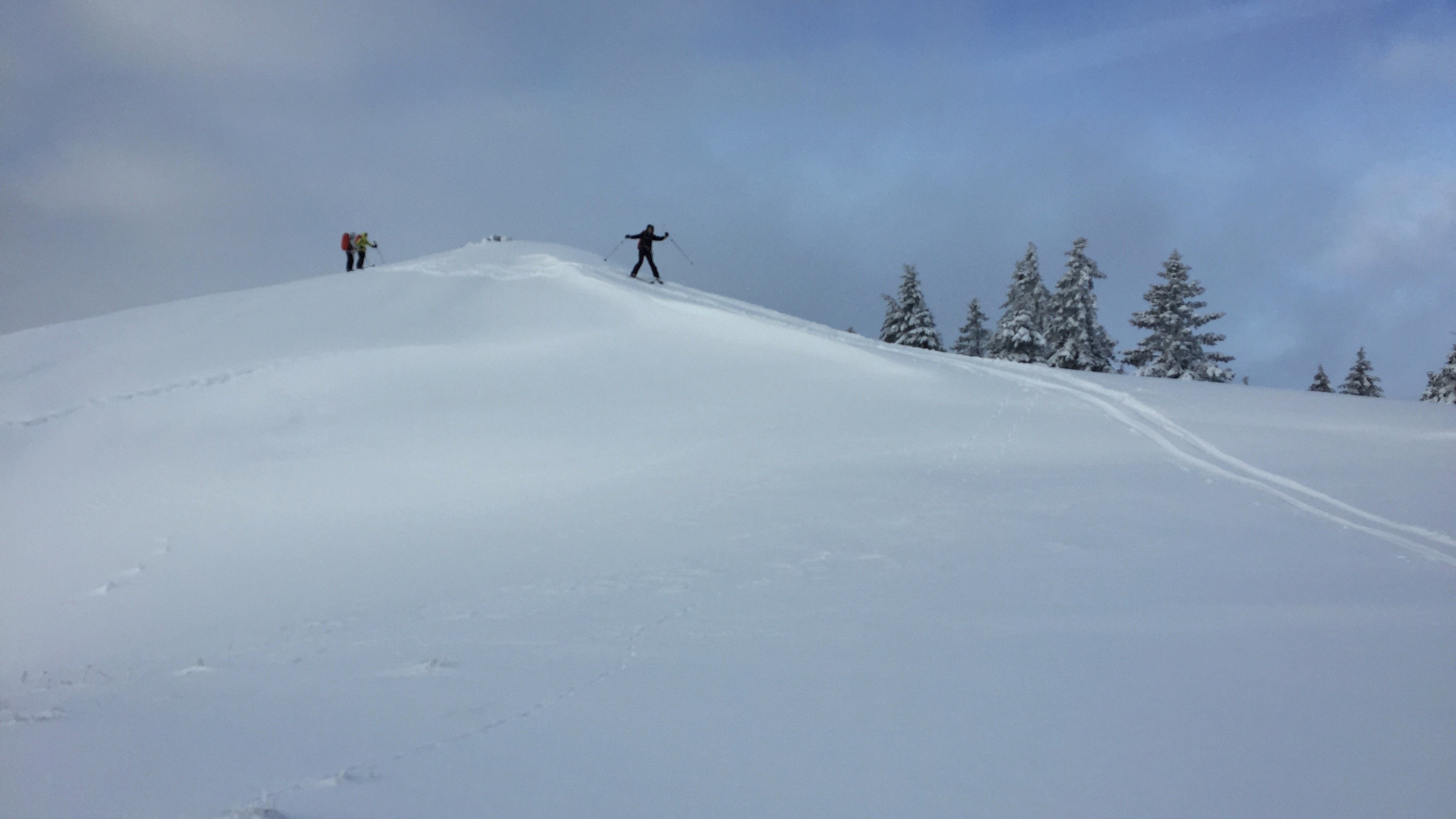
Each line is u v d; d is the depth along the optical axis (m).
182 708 4.09
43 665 6.01
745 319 19.91
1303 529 7.12
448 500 10.50
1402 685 3.58
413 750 3.22
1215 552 6.31
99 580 8.35
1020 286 45.34
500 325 21.14
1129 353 42.34
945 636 4.35
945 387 16.41
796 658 4.10
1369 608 4.81
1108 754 2.95
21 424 14.34
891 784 2.76
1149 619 4.58
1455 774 2.80
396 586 6.87
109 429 14.24
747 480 10.26
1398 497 8.47
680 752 3.06
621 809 2.65
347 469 12.33
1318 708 3.34
